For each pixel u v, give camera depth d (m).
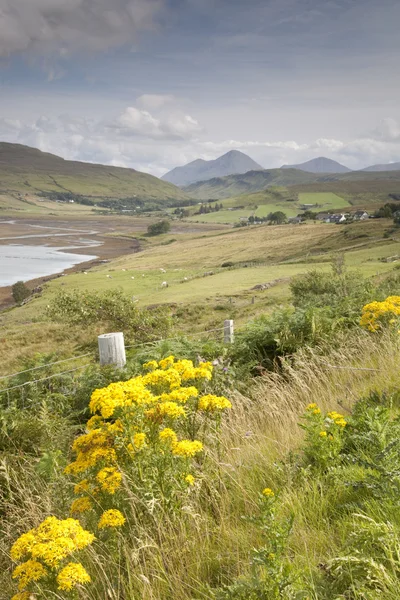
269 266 83.62
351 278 24.72
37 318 46.25
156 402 3.49
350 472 3.28
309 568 2.31
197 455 3.89
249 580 2.30
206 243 182.38
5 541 3.98
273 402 5.55
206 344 8.31
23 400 8.06
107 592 2.70
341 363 6.54
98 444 3.28
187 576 2.72
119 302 15.73
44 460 4.64
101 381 7.63
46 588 2.54
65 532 2.59
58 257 179.38
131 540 3.06
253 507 3.30
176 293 59.41
